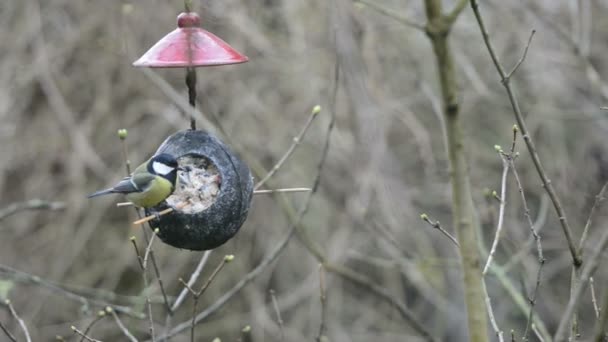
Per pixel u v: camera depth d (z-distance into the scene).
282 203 11.06
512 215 13.80
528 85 15.67
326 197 15.52
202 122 11.07
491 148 15.71
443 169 14.76
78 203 15.61
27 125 15.68
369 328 17.48
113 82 15.50
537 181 15.14
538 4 14.41
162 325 14.77
